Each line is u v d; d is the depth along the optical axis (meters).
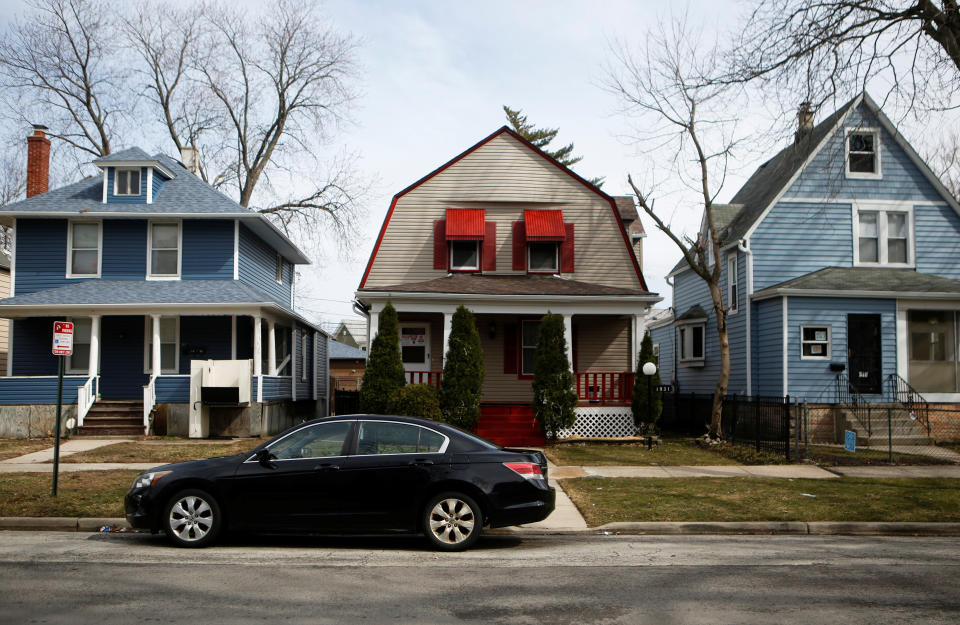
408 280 22.75
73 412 20.08
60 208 21.97
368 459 8.62
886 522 10.21
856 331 21.58
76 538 9.31
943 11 13.43
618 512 10.77
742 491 12.38
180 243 22.38
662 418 28.64
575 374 20.48
